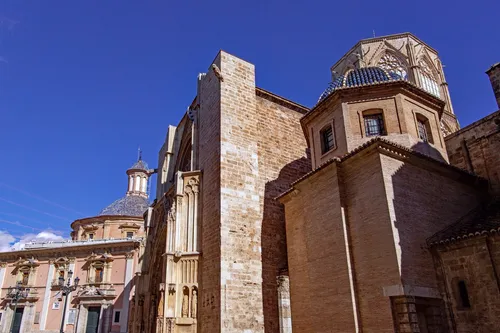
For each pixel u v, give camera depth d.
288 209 20.39
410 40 46.81
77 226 62.06
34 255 55.12
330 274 16.47
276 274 21.45
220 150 22.30
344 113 20.06
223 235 20.39
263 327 19.77
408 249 14.66
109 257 51.50
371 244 15.21
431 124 20.42
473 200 18.86
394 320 13.64
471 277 14.34
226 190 21.50
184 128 32.41
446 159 20.06
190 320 20.33
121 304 48.81
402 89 19.83
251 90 25.42
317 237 17.75
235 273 19.95
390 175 15.63
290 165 25.67
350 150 19.16
